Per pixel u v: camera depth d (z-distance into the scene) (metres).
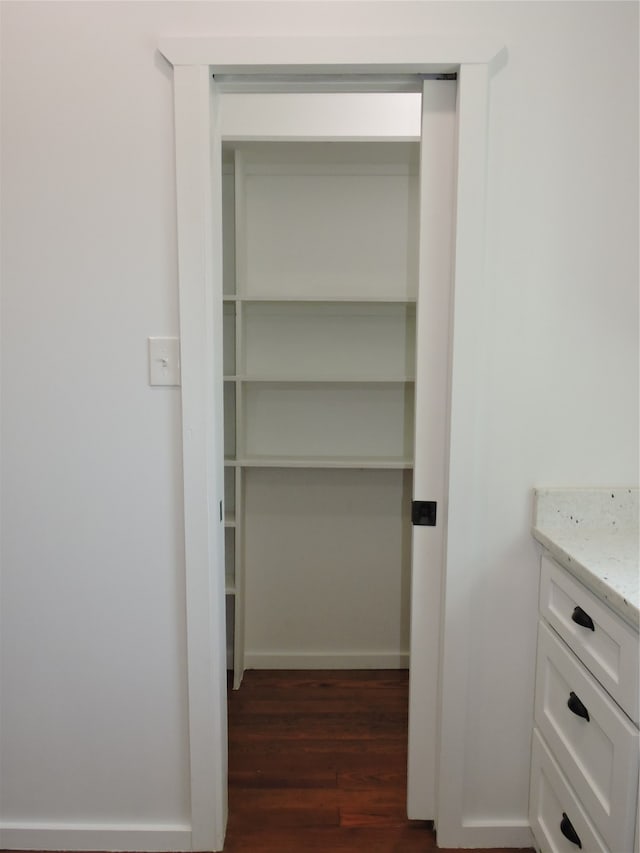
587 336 1.33
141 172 1.28
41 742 1.44
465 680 1.41
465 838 1.46
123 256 1.30
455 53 1.23
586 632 1.14
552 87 1.26
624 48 1.25
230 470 2.30
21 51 1.25
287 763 1.78
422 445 1.39
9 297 1.31
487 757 1.45
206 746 1.42
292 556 2.35
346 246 2.21
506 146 1.28
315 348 2.25
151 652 1.41
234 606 2.26
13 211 1.29
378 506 2.33
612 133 1.28
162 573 1.38
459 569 1.38
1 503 1.37
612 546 1.24
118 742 1.44
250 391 2.27
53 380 1.34
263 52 1.23
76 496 1.37
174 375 1.32
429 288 1.35
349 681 2.29
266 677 2.32
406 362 2.24
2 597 1.40
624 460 1.36
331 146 1.95
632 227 1.30
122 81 1.25
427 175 1.32
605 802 1.05
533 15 1.25
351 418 2.29
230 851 1.45
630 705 0.97
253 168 2.16
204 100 1.25
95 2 1.24
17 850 1.46
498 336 1.33
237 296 2.07
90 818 1.46
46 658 1.41
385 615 2.38
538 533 1.35
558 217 1.30
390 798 1.64
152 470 1.36
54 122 1.27
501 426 1.35
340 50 1.23
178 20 1.24
